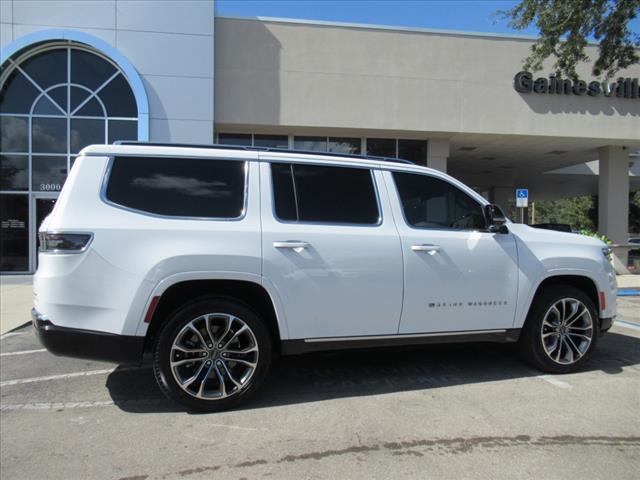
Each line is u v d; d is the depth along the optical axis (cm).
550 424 400
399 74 1554
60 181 1484
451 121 1582
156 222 409
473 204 509
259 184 440
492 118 1605
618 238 1825
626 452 354
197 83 1460
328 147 1645
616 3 938
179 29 1454
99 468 334
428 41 1568
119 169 416
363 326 454
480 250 489
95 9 1427
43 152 1478
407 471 327
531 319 518
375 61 1541
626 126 1678
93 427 399
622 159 1820
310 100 1516
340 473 325
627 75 1673
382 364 562
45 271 401
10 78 1462
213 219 422
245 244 420
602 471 328
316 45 1517
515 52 1609
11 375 544
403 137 1662
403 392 473
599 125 1664
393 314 461
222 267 412
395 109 1552
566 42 1020
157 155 426
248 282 424
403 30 1551
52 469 333
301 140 1628
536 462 339
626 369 545
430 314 473
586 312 528
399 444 365
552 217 7869
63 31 1412
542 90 1619
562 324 524
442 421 405
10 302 1034
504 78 1608
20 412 433
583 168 2705
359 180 473
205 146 445
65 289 392
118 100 1482
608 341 681
